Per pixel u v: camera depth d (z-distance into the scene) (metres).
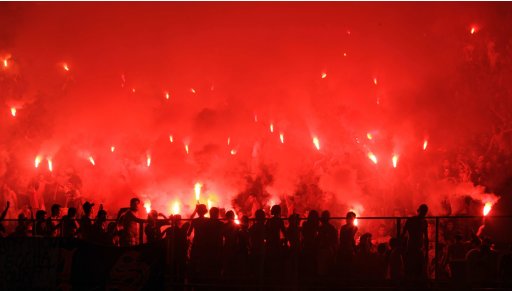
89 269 11.73
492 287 11.02
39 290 11.78
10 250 11.94
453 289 11.12
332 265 11.72
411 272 11.31
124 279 11.64
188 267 11.98
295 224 11.84
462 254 12.00
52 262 11.81
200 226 12.02
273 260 11.76
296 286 11.53
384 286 11.28
